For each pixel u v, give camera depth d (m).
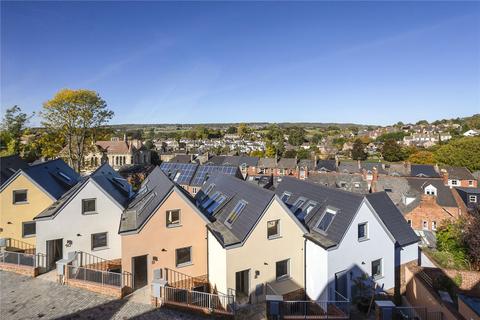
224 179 26.11
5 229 21.17
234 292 16.28
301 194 23.48
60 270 16.91
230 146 165.12
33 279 17.34
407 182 43.62
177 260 18.52
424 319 16.23
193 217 18.77
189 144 172.88
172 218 18.47
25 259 18.14
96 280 16.27
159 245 17.86
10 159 31.98
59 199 22.03
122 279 15.80
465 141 83.81
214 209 21.64
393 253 19.42
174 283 18.22
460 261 21.41
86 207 19.91
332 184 54.62
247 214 18.12
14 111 65.69
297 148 150.75
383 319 13.55
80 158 50.88
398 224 22.11
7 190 21.22
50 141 51.25
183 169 52.38
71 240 19.33
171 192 18.12
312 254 18.02
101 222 20.12
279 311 14.01
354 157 122.06
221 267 16.73
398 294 20.25
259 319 14.75
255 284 16.92
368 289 16.97
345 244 17.31
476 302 15.52
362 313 16.11
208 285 19.08
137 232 17.20
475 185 62.91
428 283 17.66
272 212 17.42
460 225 22.80
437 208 33.94
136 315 13.95
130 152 80.12
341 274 17.31
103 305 14.80
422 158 93.88
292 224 18.14
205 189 28.08
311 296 18.06
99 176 24.05
